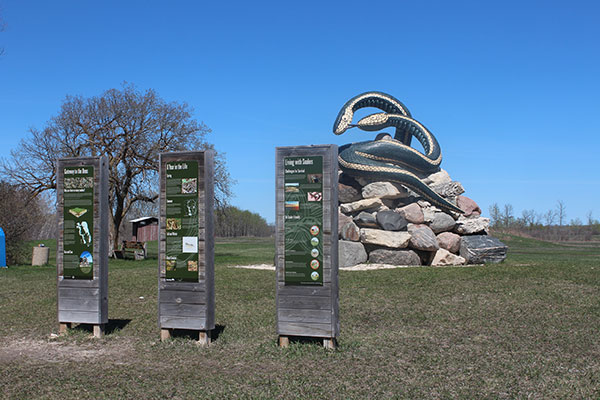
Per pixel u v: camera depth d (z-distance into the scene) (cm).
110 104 2791
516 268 1577
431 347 771
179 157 815
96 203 884
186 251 809
